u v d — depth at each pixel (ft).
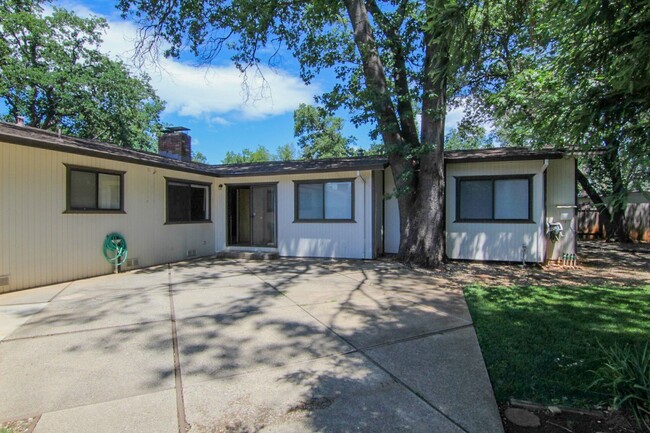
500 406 8.48
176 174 33.86
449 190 32.42
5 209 20.67
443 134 29.01
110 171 27.14
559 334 13.04
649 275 25.29
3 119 65.21
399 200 31.22
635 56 7.48
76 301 18.60
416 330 13.91
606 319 14.71
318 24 34.55
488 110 43.04
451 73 11.89
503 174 30.71
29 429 7.64
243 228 41.32
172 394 9.12
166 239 32.68
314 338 13.12
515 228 30.45
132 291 20.98
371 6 31.24
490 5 10.67
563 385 9.27
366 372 10.28
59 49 63.98
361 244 33.60
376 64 29.55
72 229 24.43
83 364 10.94
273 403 8.64
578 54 8.96
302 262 32.83
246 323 14.89
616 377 8.64
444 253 30.96
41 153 22.54
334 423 7.79
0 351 11.96
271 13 31.86
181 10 32.22
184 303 18.16
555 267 28.94
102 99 69.87
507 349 11.77
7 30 59.21
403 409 8.32
